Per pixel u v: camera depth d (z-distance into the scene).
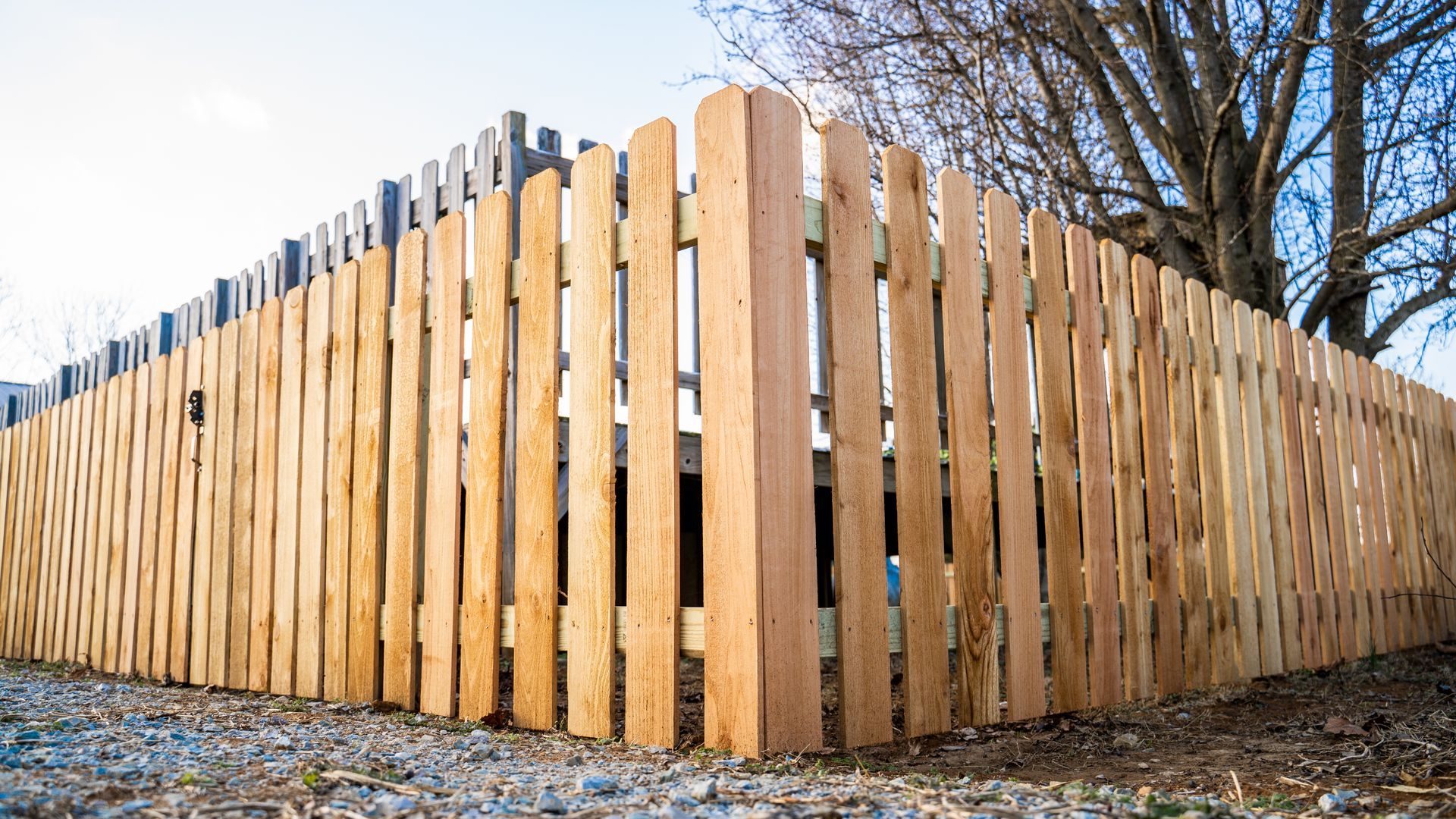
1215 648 4.53
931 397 3.34
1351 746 3.19
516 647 3.35
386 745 2.72
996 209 3.75
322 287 4.36
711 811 1.93
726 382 2.88
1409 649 6.19
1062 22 8.73
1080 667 3.79
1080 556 3.90
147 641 5.15
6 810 1.68
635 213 3.16
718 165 2.98
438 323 3.81
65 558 6.10
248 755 2.36
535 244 3.47
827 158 3.11
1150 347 4.46
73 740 2.47
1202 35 8.63
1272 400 5.29
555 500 3.28
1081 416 4.02
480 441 3.55
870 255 3.18
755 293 2.85
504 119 5.09
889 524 6.84
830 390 2.99
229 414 4.77
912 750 3.01
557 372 3.34
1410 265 7.91
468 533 3.56
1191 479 4.57
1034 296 3.88
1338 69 8.30
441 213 5.45
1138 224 9.30
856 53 9.02
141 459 5.39
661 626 2.93
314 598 4.14
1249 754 3.15
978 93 8.88
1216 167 8.46
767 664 2.72
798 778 2.40
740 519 2.79
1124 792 2.39
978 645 3.39
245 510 4.59
